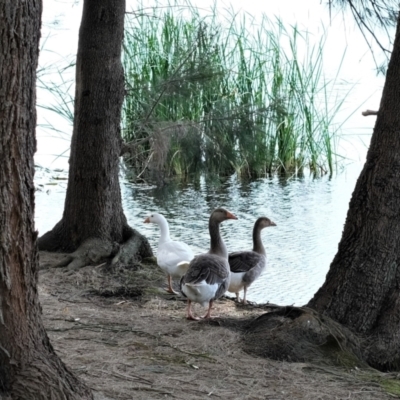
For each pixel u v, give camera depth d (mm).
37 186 17406
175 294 9391
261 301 10180
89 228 10500
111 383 5879
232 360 6664
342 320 7344
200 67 11984
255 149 13016
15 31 4461
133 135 13039
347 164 20344
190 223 14352
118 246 10445
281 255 12430
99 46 10312
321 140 19656
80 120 10508
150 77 17781
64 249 10633
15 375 4742
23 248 4734
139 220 14508
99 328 7398
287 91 19312
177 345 6953
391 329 7258
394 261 7359
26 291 4789
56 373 4855
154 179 12148
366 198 7422
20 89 4535
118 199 10742
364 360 7078
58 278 9555
